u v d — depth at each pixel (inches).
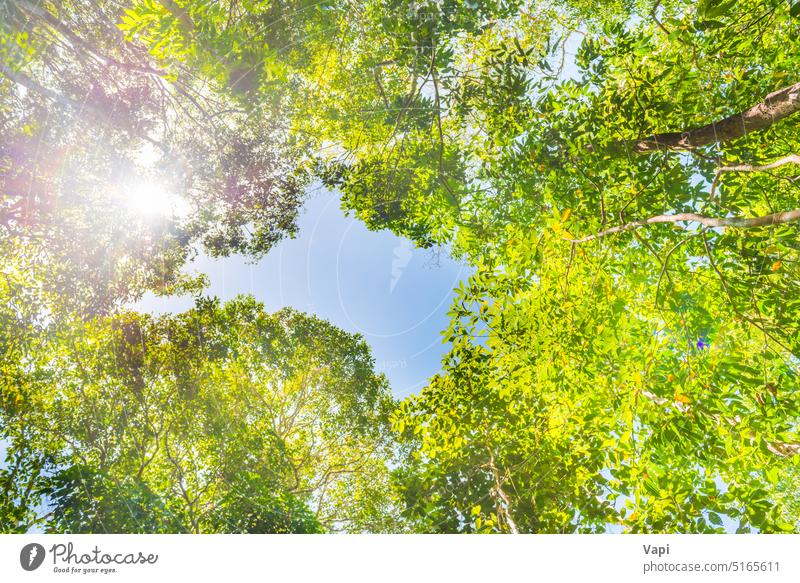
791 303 150.0
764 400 141.2
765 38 183.2
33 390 208.7
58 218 229.3
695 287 175.8
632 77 190.4
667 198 181.2
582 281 184.2
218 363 240.1
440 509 180.2
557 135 201.0
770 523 140.4
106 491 186.1
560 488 168.7
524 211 211.0
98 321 229.8
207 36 163.2
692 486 154.8
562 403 182.1
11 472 185.9
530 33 222.8
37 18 203.5
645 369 153.4
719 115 183.3
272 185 246.7
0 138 214.5
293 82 214.1
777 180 173.6
